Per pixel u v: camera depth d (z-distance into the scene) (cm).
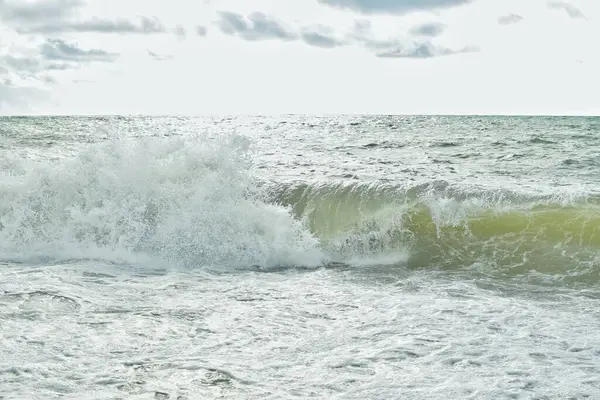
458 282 651
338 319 509
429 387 365
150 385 363
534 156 1895
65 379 370
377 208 837
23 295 566
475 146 2383
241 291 606
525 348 436
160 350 426
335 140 2873
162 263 737
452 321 503
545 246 741
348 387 365
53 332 461
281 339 455
